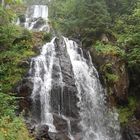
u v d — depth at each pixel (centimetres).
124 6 2295
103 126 1716
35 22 2575
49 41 1953
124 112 1788
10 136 1125
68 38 2100
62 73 1734
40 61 1716
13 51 1739
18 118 1309
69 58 1842
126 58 1883
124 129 1723
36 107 1555
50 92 1638
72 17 2258
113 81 1811
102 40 2023
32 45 1820
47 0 3278
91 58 1959
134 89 1880
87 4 2103
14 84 1564
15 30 1942
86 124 1662
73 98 1689
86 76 1836
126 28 2077
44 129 1413
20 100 1527
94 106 1755
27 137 1224
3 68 1623
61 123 1570
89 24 2095
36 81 1617
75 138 1570
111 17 2256
